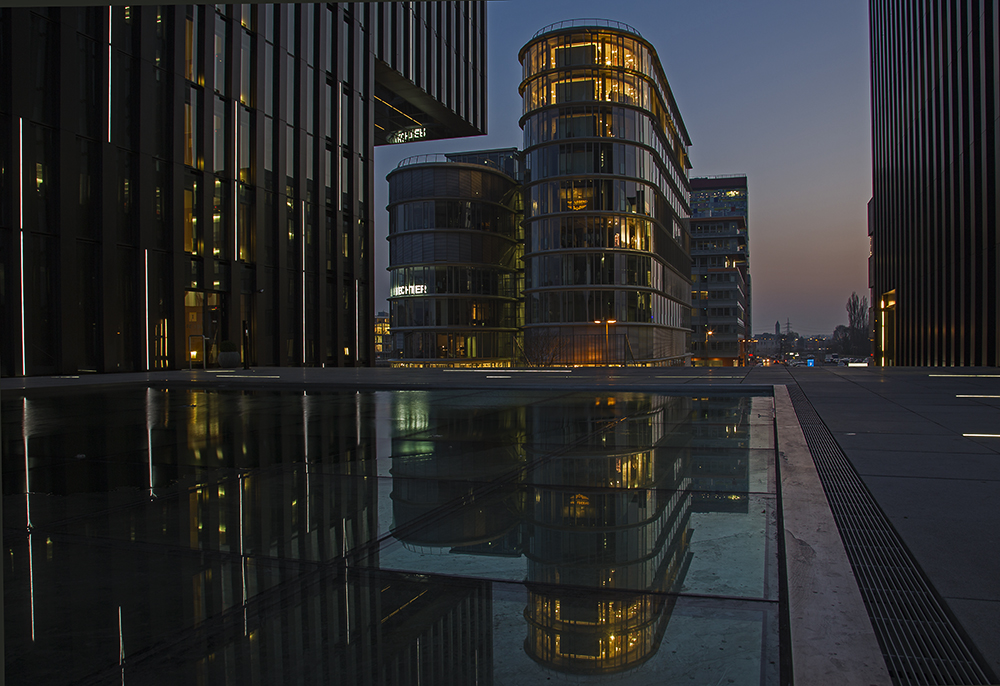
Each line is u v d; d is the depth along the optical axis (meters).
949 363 30.22
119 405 12.28
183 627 2.68
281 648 2.48
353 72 38.06
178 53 25.89
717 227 114.88
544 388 14.64
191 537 3.91
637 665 2.31
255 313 29.83
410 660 2.37
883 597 2.77
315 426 8.97
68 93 21.66
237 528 4.09
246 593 3.03
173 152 25.56
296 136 32.84
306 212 33.66
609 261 52.28
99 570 3.35
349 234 37.56
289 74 32.47
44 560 3.51
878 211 52.69
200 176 27.08
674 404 11.30
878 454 5.78
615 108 52.97
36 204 20.75
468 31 55.16
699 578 3.13
